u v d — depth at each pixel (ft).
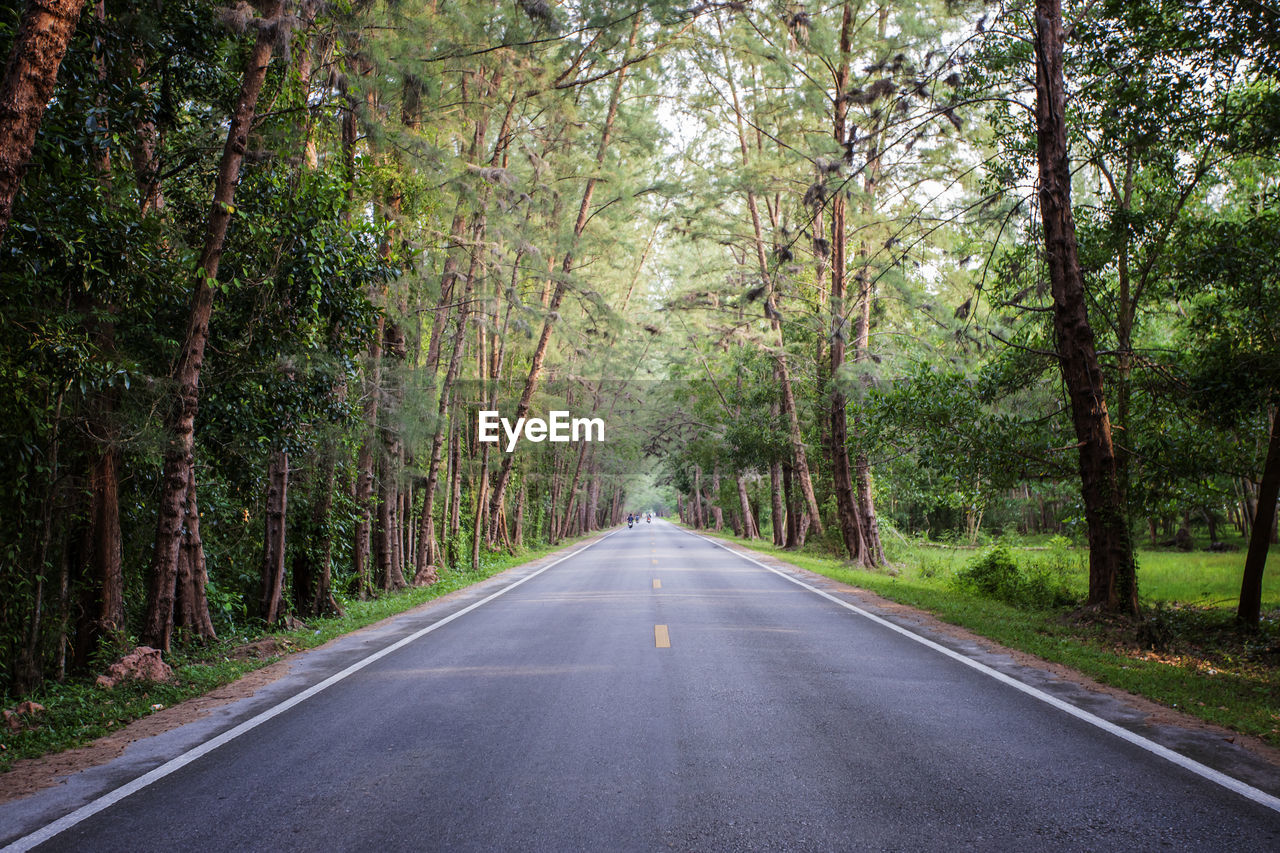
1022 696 20.21
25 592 23.36
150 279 26.27
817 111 67.77
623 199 74.84
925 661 25.18
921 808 12.42
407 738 16.87
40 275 21.90
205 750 16.38
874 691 20.81
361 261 33.17
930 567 68.95
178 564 30.94
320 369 34.45
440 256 60.64
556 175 70.69
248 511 42.91
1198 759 14.85
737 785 13.57
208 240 26.81
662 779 13.92
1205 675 23.48
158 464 30.35
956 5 45.39
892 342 86.12
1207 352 35.40
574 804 12.78
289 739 17.04
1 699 22.09
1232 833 11.34
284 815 12.50
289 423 34.53
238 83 30.42
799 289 87.15
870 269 75.66
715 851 10.91
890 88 49.24
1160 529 129.90
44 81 14.80
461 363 68.39
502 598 47.96
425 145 41.93
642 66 67.67
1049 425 44.24
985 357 59.82
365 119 36.81
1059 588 44.65
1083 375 35.37
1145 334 58.95
